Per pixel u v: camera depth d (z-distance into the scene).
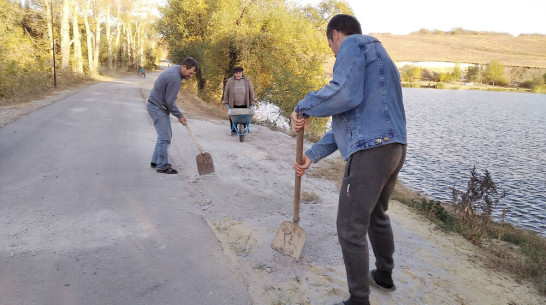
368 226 2.52
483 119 39.06
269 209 4.48
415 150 20.81
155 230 3.63
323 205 4.85
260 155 7.52
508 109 52.88
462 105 57.12
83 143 6.90
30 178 4.80
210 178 5.43
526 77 140.38
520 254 5.00
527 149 22.56
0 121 8.38
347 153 2.29
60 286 2.68
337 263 3.29
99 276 2.83
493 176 15.60
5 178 4.74
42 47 26.03
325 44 20.70
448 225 5.64
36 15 27.81
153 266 3.01
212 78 23.23
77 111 10.97
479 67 140.25
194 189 4.87
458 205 6.16
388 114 2.21
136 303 2.55
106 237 3.43
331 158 8.86
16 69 15.20
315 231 3.94
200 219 3.96
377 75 2.21
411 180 13.85
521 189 13.84
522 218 10.62
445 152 20.56
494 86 131.12
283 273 3.03
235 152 7.46
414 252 3.91
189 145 7.49
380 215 2.66
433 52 177.00
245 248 3.38
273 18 19.89
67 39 25.39
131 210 4.05
